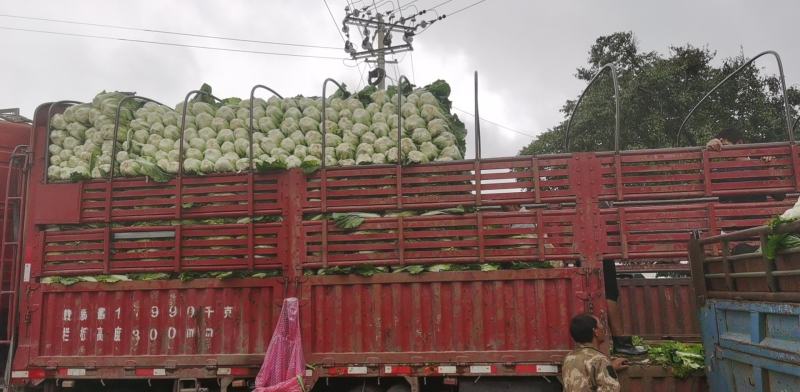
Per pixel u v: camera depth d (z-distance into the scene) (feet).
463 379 17.26
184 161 18.98
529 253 16.96
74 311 18.72
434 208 17.57
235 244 18.13
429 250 17.31
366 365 17.06
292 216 18.03
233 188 18.43
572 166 17.15
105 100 20.70
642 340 21.09
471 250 17.19
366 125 19.47
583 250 16.81
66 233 18.93
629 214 16.83
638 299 24.52
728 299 15.15
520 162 17.34
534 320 16.78
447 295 17.21
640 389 17.19
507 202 17.25
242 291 18.13
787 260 12.04
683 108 58.49
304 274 17.83
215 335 18.04
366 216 17.71
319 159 18.75
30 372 18.47
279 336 16.92
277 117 20.13
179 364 17.95
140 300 18.52
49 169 19.86
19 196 20.52
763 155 16.52
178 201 18.53
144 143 20.02
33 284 18.89
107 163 19.35
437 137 18.56
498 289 17.02
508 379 17.15
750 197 17.40
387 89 20.74
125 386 19.38
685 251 16.66
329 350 17.34
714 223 16.55
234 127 20.06
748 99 59.16
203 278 18.31
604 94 61.21
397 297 17.35
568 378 13.84
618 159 16.97
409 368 16.93
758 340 13.41
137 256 18.56
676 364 17.11
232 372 17.78
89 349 18.47
